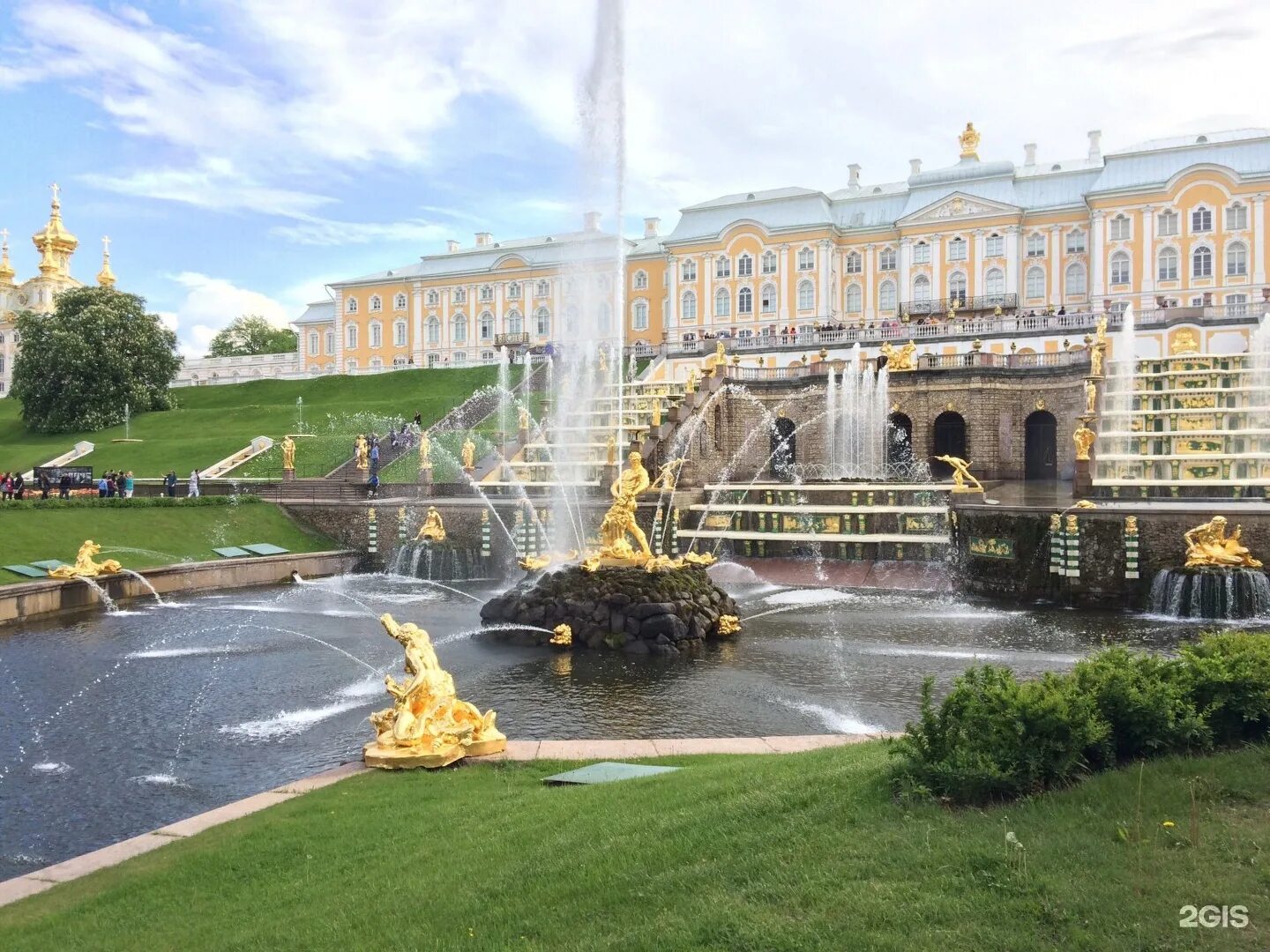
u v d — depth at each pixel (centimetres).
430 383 9894
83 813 1634
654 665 2717
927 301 9812
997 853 837
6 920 1027
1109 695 1052
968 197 9681
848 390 6544
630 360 9256
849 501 4828
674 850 955
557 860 984
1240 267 8631
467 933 848
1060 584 3631
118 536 4581
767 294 10475
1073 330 7181
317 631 3306
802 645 2962
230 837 1233
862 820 952
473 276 12669
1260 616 3250
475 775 1498
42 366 9094
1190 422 5419
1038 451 6525
